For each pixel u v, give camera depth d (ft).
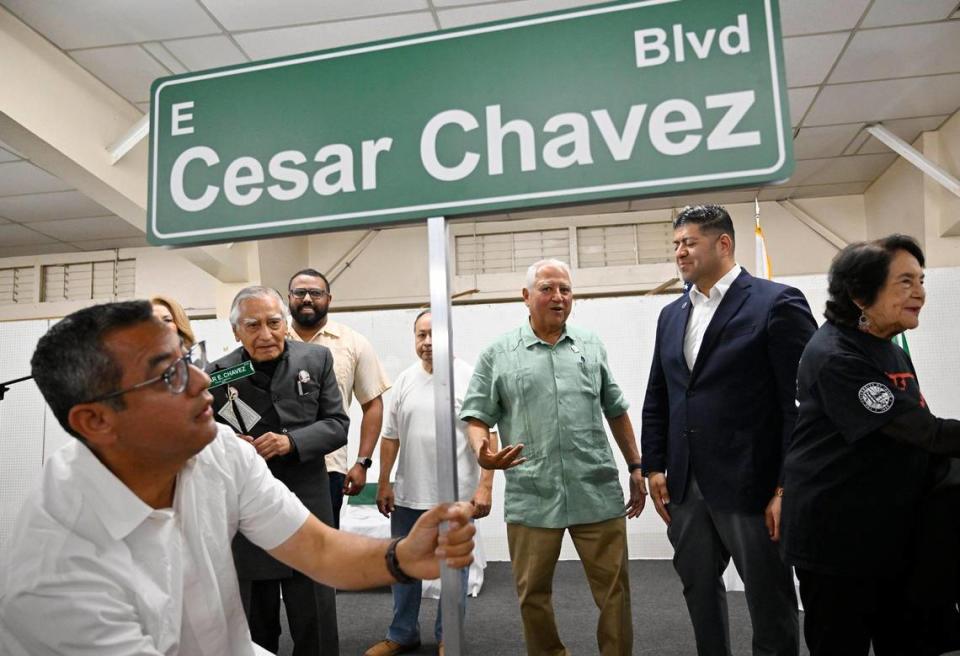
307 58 2.66
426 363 8.42
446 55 2.55
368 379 8.61
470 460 8.25
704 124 2.37
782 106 2.34
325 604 5.68
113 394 2.81
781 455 5.32
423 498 8.09
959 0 11.41
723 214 5.80
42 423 13.99
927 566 4.24
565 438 6.21
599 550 6.14
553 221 20.95
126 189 13.60
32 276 22.00
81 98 12.59
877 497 4.25
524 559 6.23
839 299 4.53
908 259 4.31
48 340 2.85
